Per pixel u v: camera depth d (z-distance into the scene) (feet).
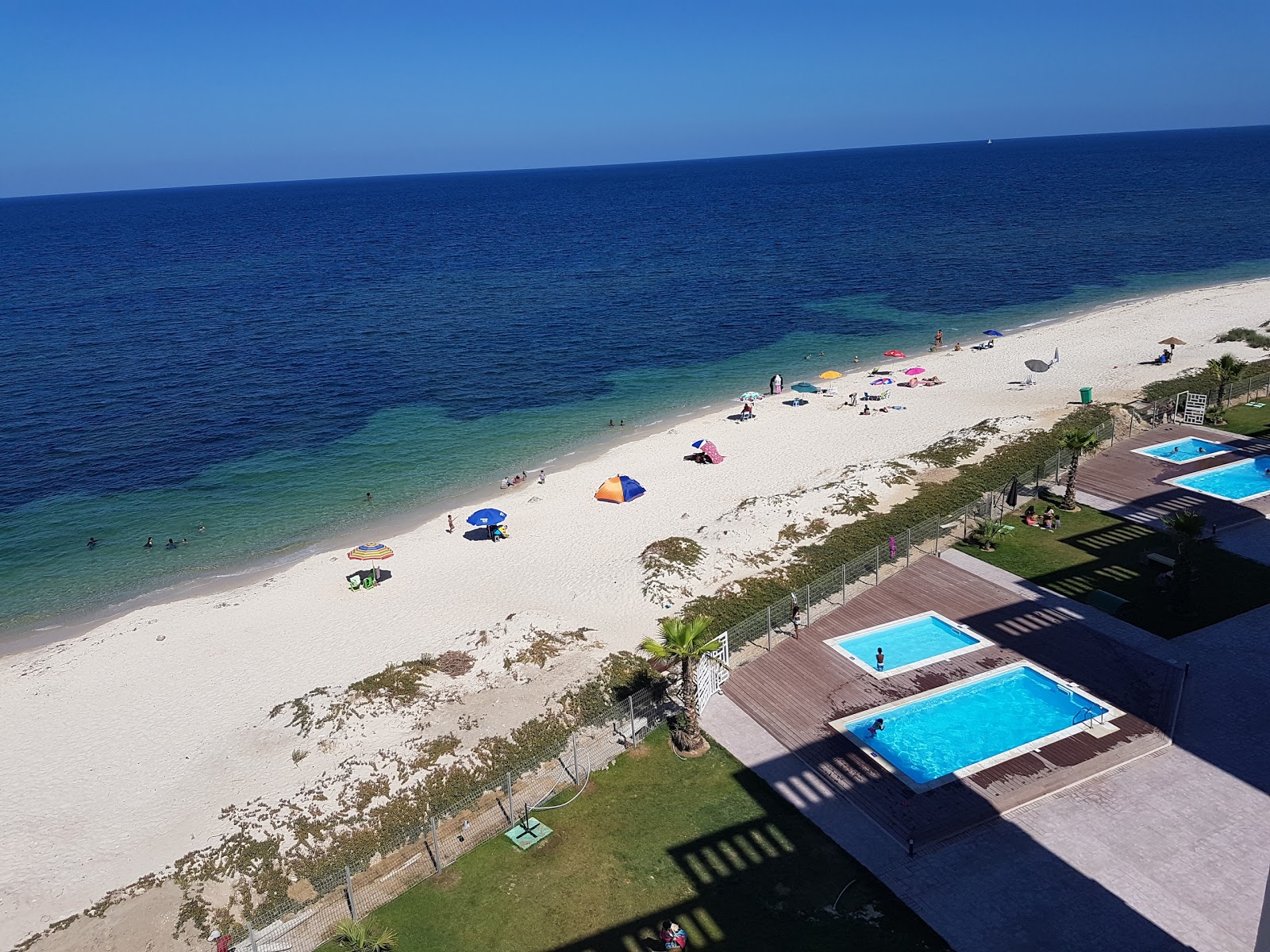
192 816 87.30
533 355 287.07
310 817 84.48
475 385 257.75
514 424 224.12
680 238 575.38
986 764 84.07
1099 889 69.41
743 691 100.12
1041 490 148.56
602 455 195.62
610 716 97.40
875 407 214.28
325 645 121.39
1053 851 73.51
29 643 132.26
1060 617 109.70
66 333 334.44
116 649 123.85
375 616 129.29
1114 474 152.46
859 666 102.58
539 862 77.71
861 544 133.28
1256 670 96.43
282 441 216.33
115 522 173.99
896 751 88.12
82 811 90.02
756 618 111.55
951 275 388.78
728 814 81.46
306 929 72.59
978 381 229.04
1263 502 136.87
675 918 70.38
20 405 245.24
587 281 419.54
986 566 124.26
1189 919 66.13
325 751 94.38
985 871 72.13
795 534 139.95
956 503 145.07
